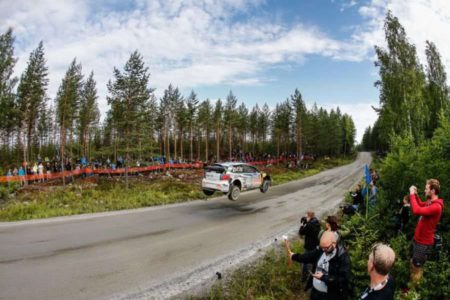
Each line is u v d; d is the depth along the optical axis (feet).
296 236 33.24
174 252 26.50
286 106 204.33
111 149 95.66
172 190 69.72
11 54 90.27
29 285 19.04
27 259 23.47
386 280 9.17
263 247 28.94
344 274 12.40
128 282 20.17
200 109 189.98
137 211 45.21
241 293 19.38
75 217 40.01
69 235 30.50
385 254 9.04
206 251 27.17
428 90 94.48
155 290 19.33
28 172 85.56
